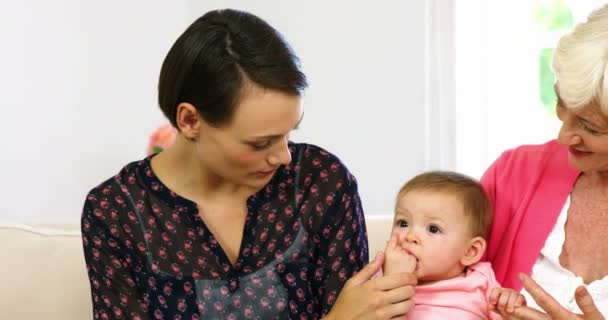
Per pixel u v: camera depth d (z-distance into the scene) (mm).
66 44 3264
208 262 1737
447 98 3318
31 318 2059
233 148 1562
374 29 3459
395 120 3443
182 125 1607
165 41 3682
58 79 3229
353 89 3504
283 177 1813
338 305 1681
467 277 1824
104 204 1753
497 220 1907
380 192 3490
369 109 3484
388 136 3457
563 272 1776
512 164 1953
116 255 1743
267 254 1766
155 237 1742
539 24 3348
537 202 1854
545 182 1869
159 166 1788
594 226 1769
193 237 1744
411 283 1679
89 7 3346
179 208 1752
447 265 1829
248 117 1519
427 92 3342
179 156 1757
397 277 1666
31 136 3117
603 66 1516
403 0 3400
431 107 3344
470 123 3361
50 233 2166
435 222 1830
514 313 1651
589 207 1786
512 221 1879
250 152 1562
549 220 1821
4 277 2072
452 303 1785
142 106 3596
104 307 1713
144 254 1734
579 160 1673
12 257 2100
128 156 3545
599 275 1744
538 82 3352
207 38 1556
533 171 1901
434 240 1823
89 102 3363
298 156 1840
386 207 3484
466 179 1902
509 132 3365
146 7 3592
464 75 3344
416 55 3393
